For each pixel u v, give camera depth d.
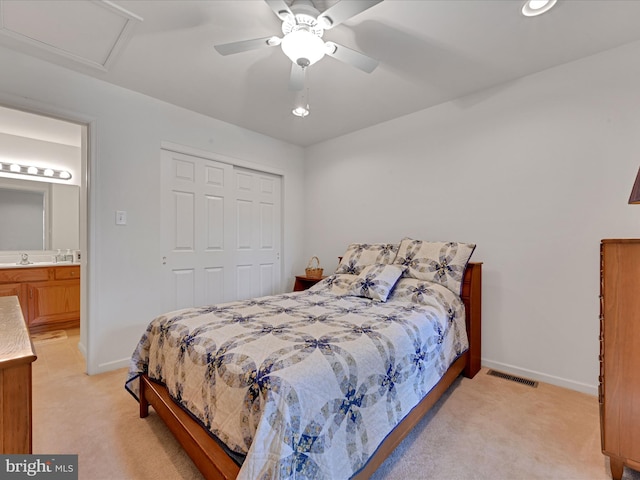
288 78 2.38
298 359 1.16
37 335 3.34
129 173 2.55
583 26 1.80
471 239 2.66
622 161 2.00
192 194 3.03
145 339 1.84
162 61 2.15
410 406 1.48
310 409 1.03
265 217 3.75
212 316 1.75
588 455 1.49
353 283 2.48
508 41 1.94
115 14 1.70
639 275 1.27
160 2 1.61
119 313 2.49
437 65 2.21
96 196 2.37
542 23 1.77
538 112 2.31
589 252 2.11
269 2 1.40
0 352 0.73
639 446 1.26
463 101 2.70
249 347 1.28
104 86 2.41
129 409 1.89
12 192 3.66
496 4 1.62
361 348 1.32
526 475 1.36
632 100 1.96
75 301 3.65
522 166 2.39
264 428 0.94
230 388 1.15
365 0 1.32
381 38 1.91
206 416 1.25
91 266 2.35
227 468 1.07
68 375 2.36
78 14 1.69
